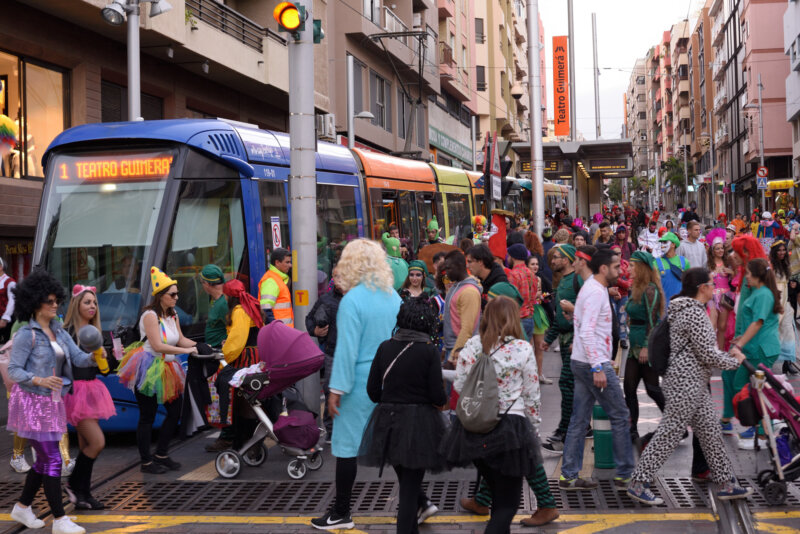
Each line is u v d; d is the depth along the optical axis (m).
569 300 8.01
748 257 7.98
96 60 17.19
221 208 9.90
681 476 7.02
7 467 8.08
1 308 11.29
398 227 17.22
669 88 126.75
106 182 9.41
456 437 5.12
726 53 73.25
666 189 115.00
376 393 5.43
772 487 6.20
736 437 8.34
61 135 9.80
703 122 93.56
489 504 6.17
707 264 13.29
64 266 9.24
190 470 7.76
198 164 9.62
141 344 7.77
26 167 15.53
